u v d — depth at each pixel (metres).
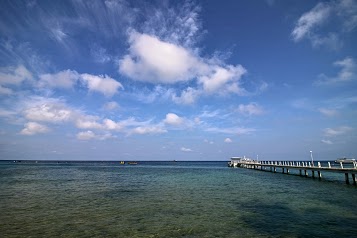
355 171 32.50
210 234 13.64
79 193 28.16
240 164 110.12
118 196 26.00
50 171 72.94
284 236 13.32
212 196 25.91
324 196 25.70
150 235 13.48
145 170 85.25
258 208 20.00
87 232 13.96
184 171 78.19
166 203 22.08
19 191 29.56
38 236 13.30
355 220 16.30
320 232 13.91
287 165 55.38
